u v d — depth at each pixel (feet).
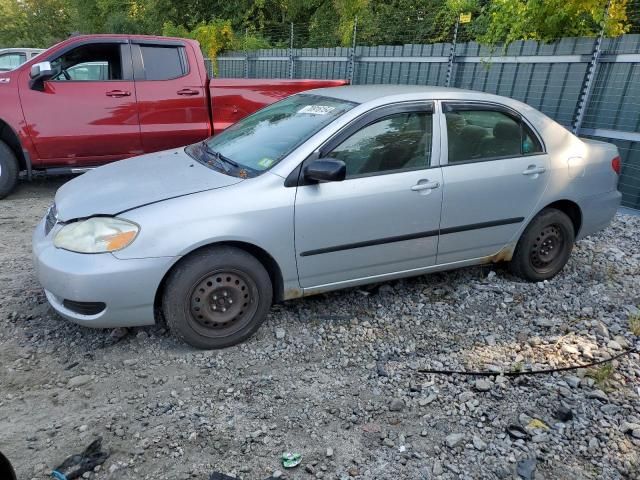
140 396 10.30
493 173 13.94
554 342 12.54
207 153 13.93
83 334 12.26
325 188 12.06
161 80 23.71
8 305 13.43
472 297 14.61
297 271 12.25
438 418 9.98
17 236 18.53
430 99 13.50
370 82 36.78
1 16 136.26
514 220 14.60
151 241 10.72
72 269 10.61
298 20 64.80
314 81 25.80
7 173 22.71
